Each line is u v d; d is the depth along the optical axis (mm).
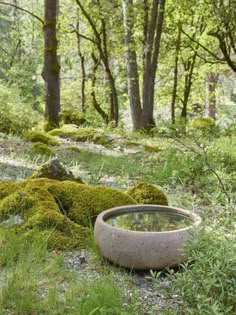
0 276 3289
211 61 17172
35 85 26344
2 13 26125
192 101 24031
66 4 19406
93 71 21078
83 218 4246
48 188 4438
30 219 4012
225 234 3592
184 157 6938
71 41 21172
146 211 3998
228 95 27406
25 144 9148
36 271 3301
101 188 4492
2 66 26891
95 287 2977
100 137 10633
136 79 15828
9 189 4477
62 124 14211
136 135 12555
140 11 16016
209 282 2668
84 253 3758
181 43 18031
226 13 13047
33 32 23781
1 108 10828
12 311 2832
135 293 3004
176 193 5703
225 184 5715
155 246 3314
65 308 2840
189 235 3189
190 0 15156
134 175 6961
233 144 9156
